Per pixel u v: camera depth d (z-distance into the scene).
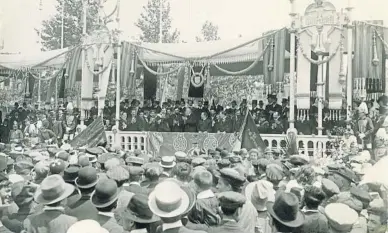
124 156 10.59
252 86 21.30
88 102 20.98
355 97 15.82
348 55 15.82
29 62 22.95
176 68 20.30
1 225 5.74
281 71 17.86
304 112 16.66
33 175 8.45
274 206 5.06
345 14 15.84
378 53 15.62
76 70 21.55
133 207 4.71
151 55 20.53
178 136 17.36
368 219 6.17
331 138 15.68
